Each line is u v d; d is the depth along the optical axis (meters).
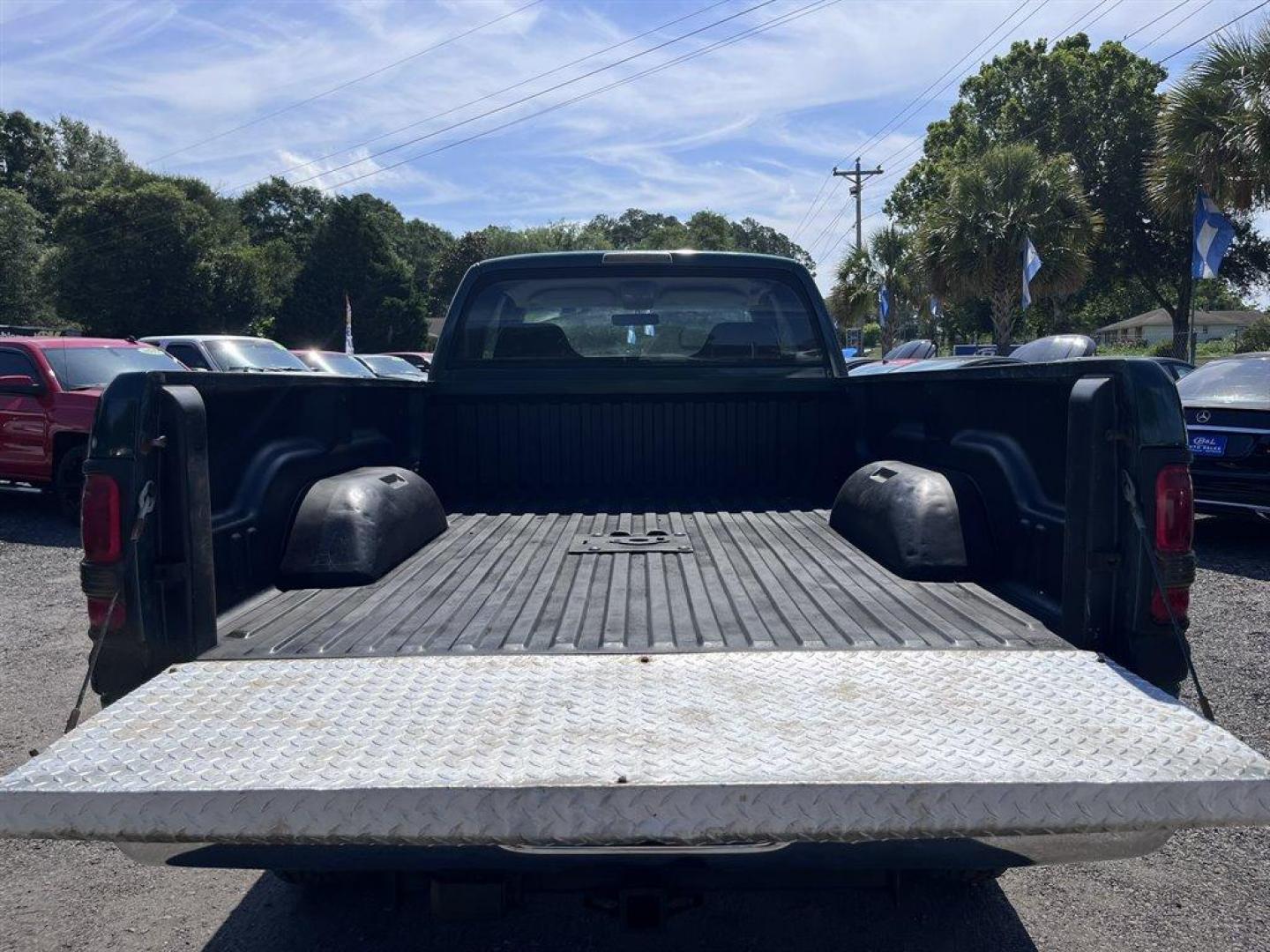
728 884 2.04
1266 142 14.35
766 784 1.59
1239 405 7.73
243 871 3.31
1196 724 1.80
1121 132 41.47
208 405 2.35
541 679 2.02
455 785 1.60
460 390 4.10
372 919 2.96
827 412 4.14
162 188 55.88
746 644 2.21
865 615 2.41
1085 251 23.83
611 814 1.59
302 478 2.90
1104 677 2.00
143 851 1.95
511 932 2.87
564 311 4.23
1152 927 2.89
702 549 3.13
